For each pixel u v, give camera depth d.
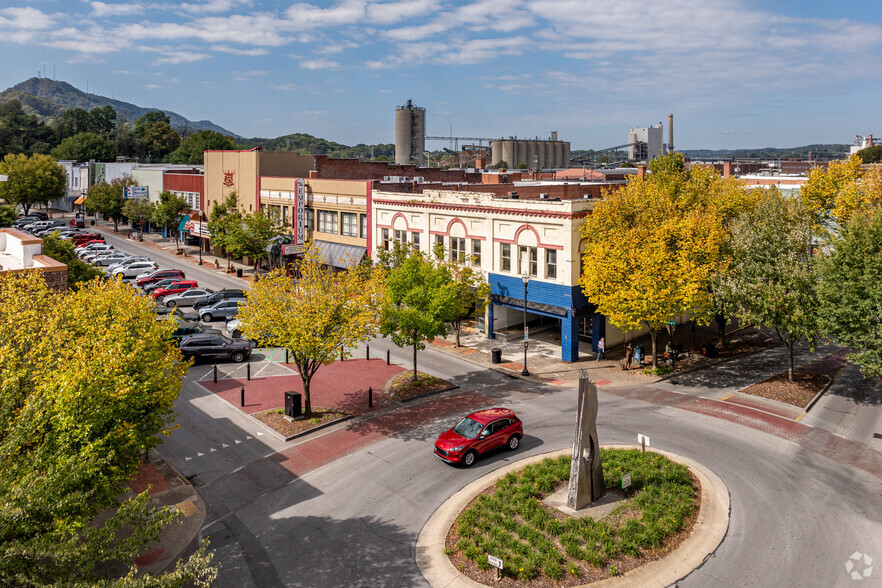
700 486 20.80
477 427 23.55
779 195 35.72
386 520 19.39
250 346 37.25
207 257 72.81
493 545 17.33
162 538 18.64
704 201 39.28
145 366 18.58
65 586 10.76
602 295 32.91
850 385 31.39
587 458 19.53
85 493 13.89
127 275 59.75
